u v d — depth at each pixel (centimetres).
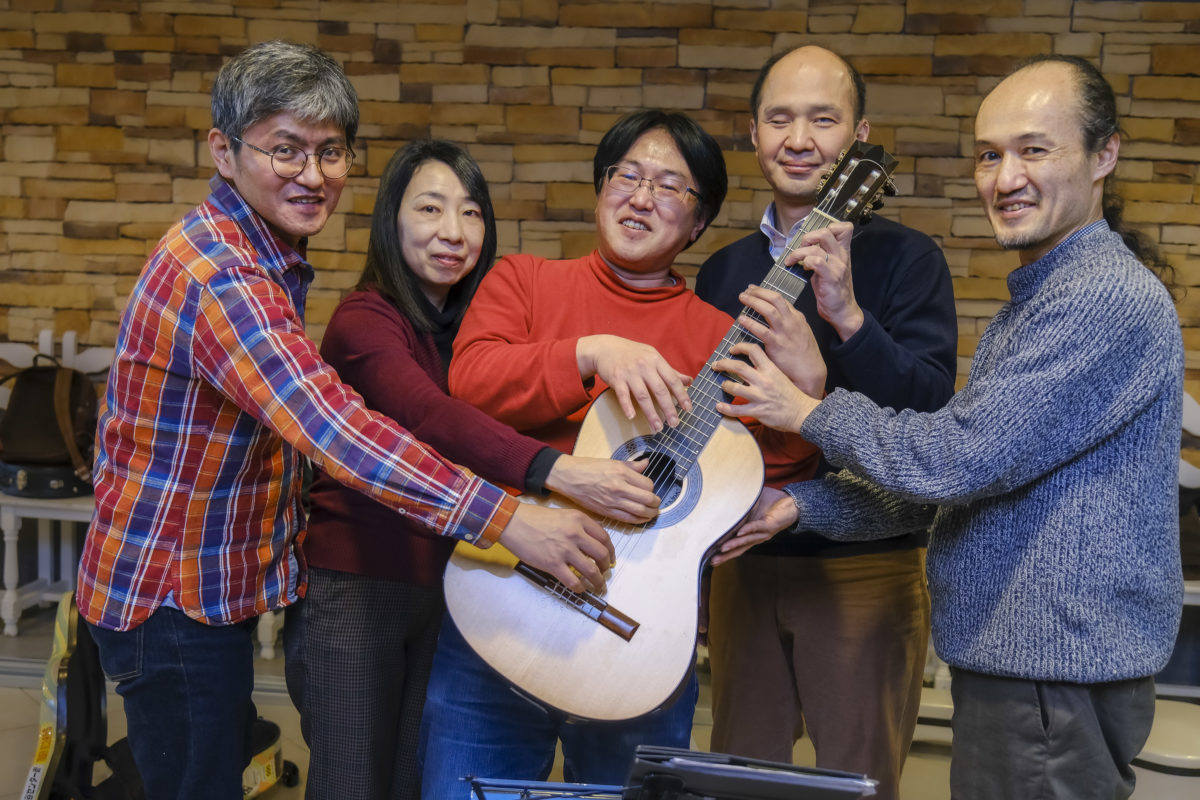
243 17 403
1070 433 153
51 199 419
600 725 161
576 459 168
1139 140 374
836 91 210
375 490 159
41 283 422
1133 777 170
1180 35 369
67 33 409
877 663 208
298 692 212
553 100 394
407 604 204
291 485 190
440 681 185
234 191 176
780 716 216
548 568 161
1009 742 163
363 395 193
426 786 183
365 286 206
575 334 190
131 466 174
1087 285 153
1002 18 375
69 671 250
